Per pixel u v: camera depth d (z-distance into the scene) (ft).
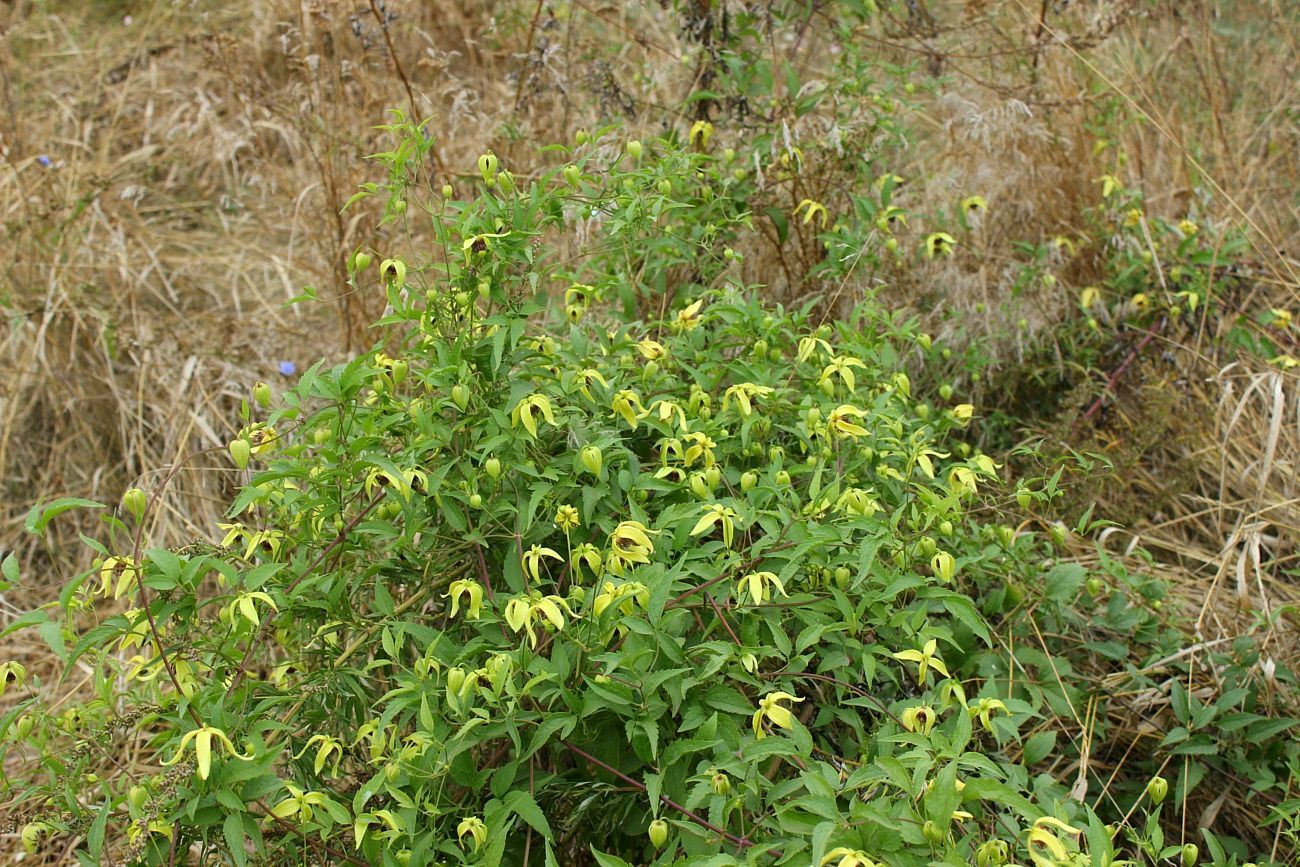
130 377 13.32
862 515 7.07
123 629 6.10
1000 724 6.78
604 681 6.17
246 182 16.97
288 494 6.98
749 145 11.42
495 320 7.29
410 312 7.31
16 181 14.58
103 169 16.42
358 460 6.79
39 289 13.87
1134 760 8.71
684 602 6.86
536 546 6.77
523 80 12.78
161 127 17.69
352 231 13.12
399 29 16.43
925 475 8.43
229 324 13.87
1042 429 11.23
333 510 7.09
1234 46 16.62
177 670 6.65
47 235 14.56
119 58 19.17
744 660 6.33
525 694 6.30
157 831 5.95
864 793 6.03
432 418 7.38
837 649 7.11
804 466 7.73
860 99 11.37
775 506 7.63
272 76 18.11
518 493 7.36
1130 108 13.85
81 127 17.60
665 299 10.51
